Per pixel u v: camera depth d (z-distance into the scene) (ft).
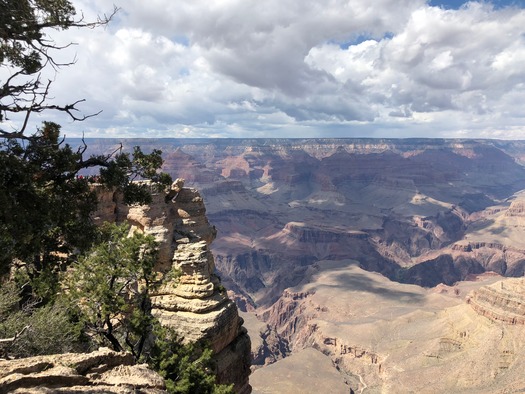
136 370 53.06
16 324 67.00
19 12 51.83
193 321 105.29
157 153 70.28
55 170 56.90
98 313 80.69
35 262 83.15
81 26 57.16
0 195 45.70
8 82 51.03
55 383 45.01
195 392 83.97
